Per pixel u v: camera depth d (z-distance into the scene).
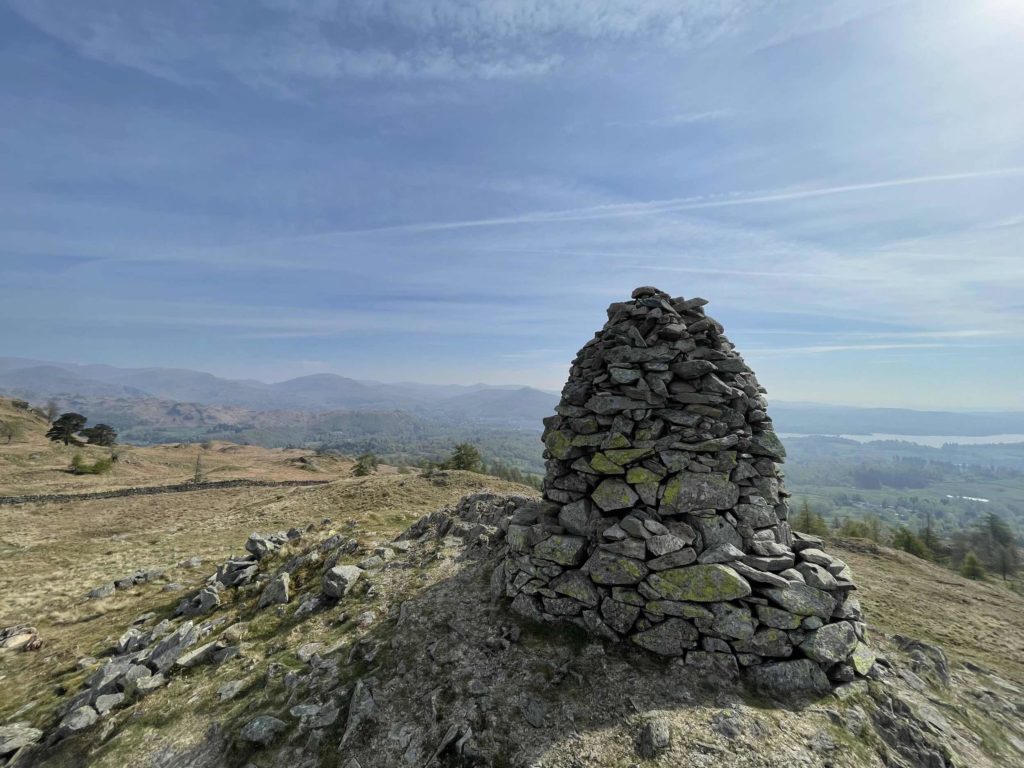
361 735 10.54
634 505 13.16
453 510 25.42
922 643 15.19
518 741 9.91
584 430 14.27
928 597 30.36
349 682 12.32
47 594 26.12
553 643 12.69
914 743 10.13
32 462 91.88
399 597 16.64
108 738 12.02
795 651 11.59
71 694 14.95
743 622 11.45
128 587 26.47
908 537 90.75
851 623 12.24
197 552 34.53
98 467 91.06
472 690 11.34
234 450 184.88
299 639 15.16
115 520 51.38
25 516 51.56
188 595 22.92
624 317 14.84
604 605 12.75
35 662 18.00
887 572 39.44
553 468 15.37
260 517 46.06
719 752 9.31
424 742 10.16
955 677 14.57
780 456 13.26
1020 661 19.98
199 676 14.23
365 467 111.62
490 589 15.85
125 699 13.59
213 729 11.52
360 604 16.73
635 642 12.20
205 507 59.41
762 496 13.04
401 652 13.14
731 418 13.14
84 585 27.59
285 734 10.91
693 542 12.31
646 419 13.55
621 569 12.59
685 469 12.96
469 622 14.07
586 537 13.73
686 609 11.79
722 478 12.77
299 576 20.70
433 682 11.80
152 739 11.60
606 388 14.12
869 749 9.77
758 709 10.42
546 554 13.88
